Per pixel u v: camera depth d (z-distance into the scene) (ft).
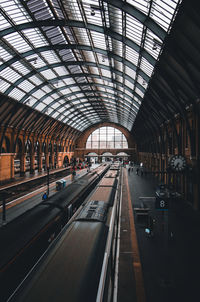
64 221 40.16
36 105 108.27
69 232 22.80
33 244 25.96
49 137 160.45
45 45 68.39
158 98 66.69
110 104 157.69
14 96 89.51
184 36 33.76
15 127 107.34
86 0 46.80
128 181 108.17
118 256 30.55
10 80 78.43
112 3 41.50
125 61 65.72
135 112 126.93
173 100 57.52
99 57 75.56
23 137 121.19
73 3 49.01
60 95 119.44
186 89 47.57
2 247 22.52
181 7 29.14
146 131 145.89
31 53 68.54
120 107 144.97
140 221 45.78
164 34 37.70
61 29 60.75
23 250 23.45
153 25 38.88
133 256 30.63
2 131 97.35
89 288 14.43
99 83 108.17
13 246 23.03
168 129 82.23
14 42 62.23
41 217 32.32
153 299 21.67
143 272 26.53
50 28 59.88
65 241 20.48
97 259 18.10
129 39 52.42
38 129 136.05
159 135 101.81
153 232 37.91
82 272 15.65
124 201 65.16
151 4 36.40
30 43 64.39
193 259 29.91
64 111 149.79
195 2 27.20
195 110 49.67
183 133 62.34
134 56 60.80
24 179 112.68
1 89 79.46
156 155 113.60
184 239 36.65
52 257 17.62
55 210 37.19
